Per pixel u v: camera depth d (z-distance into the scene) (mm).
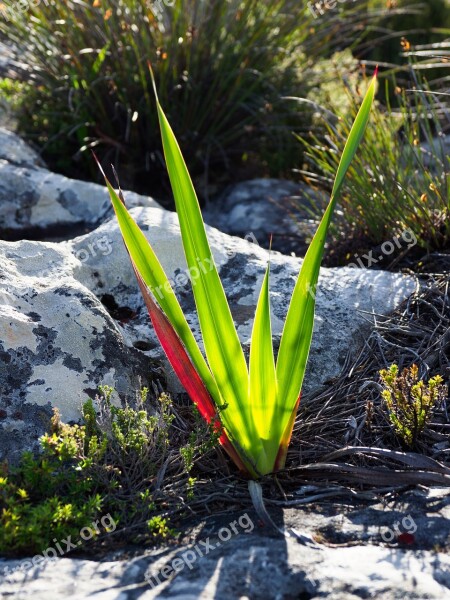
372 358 2574
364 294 2809
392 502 1917
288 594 1570
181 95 4922
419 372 2465
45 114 4848
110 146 4918
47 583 1615
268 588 1580
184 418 2365
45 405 2135
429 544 1735
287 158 5109
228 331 1932
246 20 4965
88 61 4754
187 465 1977
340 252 3535
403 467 2086
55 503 1809
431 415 2246
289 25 5090
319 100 5082
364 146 3605
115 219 3041
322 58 5340
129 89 4730
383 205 3422
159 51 4496
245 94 4891
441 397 2342
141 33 4742
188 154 5047
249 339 2541
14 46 4988
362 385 2424
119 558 1732
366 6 6043
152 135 4871
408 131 3686
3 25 4926
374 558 1679
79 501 1895
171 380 2490
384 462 2115
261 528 1807
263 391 1975
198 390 2033
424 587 1576
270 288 2762
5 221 3646
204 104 4863
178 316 2000
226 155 5191
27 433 2070
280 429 2027
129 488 1969
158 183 4992
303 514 1880
